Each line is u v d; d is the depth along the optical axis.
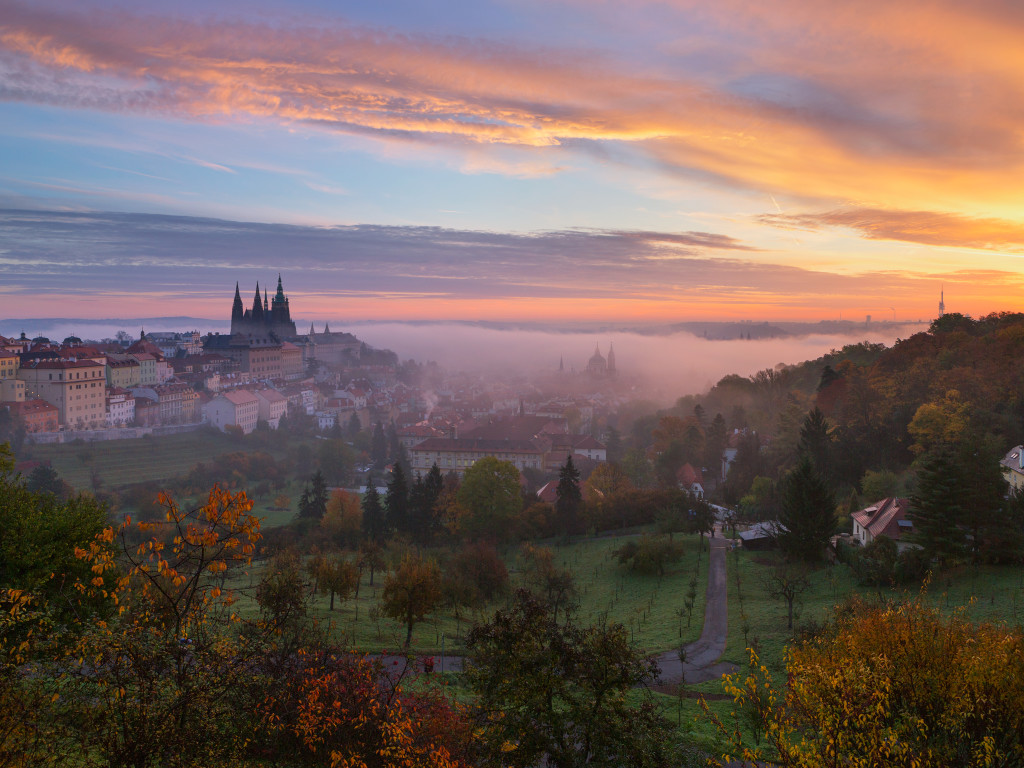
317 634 30.39
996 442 98.38
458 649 60.38
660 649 65.31
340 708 24.09
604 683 28.69
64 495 195.62
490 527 128.38
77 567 34.03
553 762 28.59
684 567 98.62
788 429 157.38
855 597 48.41
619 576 100.00
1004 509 72.69
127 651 16.94
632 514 135.12
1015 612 56.97
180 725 17.06
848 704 21.62
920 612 28.05
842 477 123.56
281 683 23.05
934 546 71.44
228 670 18.28
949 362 147.25
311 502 162.50
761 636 65.38
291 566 74.06
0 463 42.56
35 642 16.77
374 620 68.56
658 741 28.66
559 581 82.06
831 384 168.62
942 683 24.34
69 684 16.70
